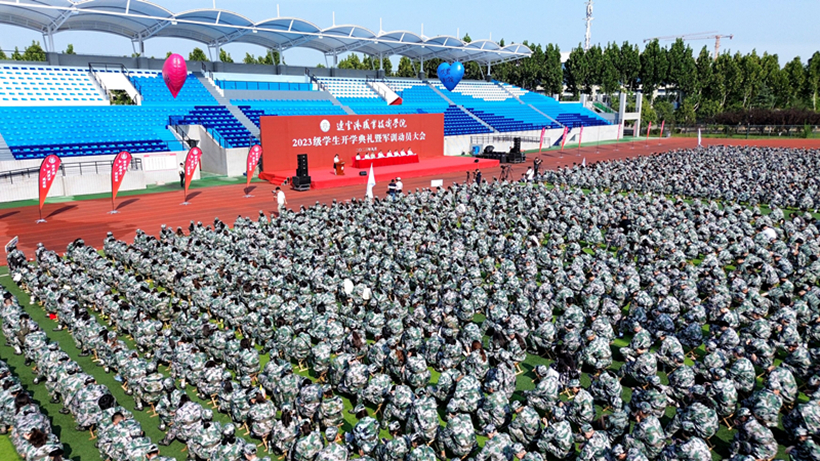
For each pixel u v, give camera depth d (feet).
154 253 79.05
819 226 90.79
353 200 107.04
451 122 241.96
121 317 56.85
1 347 56.90
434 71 371.35
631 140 296.71
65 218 109.60
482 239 81.10
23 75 166.50
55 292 61.62
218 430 37.58
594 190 120.88
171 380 45.11
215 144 163.94
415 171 172.45
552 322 58.29
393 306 57.41
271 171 159.74
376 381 43.39
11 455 39.32
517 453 34.22
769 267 65.05
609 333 51.57
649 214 93.04
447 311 55.62
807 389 45.96
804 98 379.76
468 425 36.99
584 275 64.18
